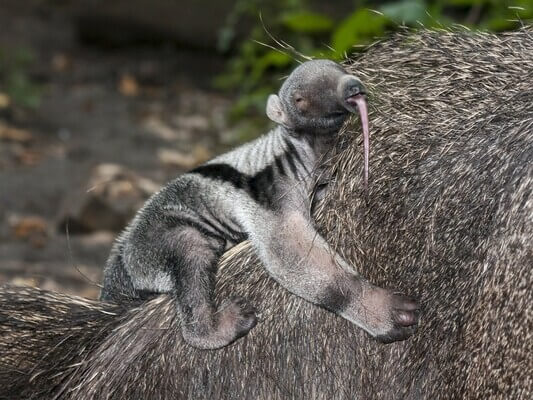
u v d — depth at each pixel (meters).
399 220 8.79
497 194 8.41
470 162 8.61
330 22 18.20
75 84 28.12
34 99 25.27
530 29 9.36
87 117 25.52
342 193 8.84
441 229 8.63
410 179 8.79
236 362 9.02
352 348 8.95
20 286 10.06
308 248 8.01
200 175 8.39
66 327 9.64
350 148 8.88
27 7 32.75
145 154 22.94
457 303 8.56
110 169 20.33
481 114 8.79
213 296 8.49
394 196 8.81
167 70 29.33
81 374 9.33
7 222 18.03
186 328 8.36
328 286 8.01
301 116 8.09
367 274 8.84
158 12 30.27
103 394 9.21
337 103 8.02
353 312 8.09
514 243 8.19
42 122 24.83
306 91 8.04
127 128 24.80
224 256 9.05
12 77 26.03
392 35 9.80
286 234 7.99
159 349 9.11
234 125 24.30
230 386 9.05
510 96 8.80
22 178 20.38
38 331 9.70
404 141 8.89
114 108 26.39
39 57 29.75
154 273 8.53
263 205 8.05
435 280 8.67
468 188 8.55
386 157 8.88
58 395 9.38
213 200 8.26
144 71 29.05
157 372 9.11
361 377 8.99
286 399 9.05
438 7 17.86
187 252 8.38
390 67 9.28
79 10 30.83
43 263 16.14
